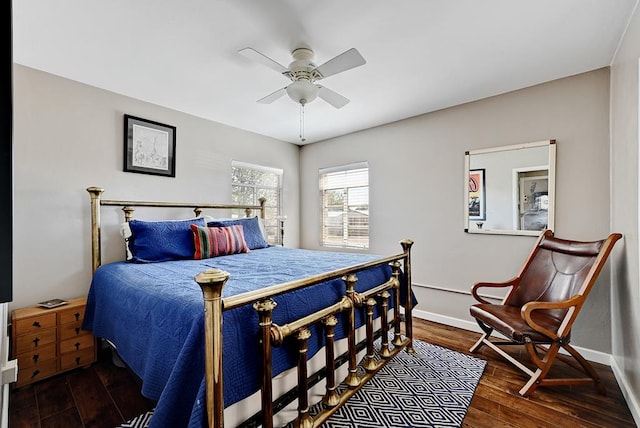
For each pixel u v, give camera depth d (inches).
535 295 89.3
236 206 135.0
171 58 80.1
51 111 88.7
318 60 80.1
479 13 62.4
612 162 82.3
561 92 92.7
